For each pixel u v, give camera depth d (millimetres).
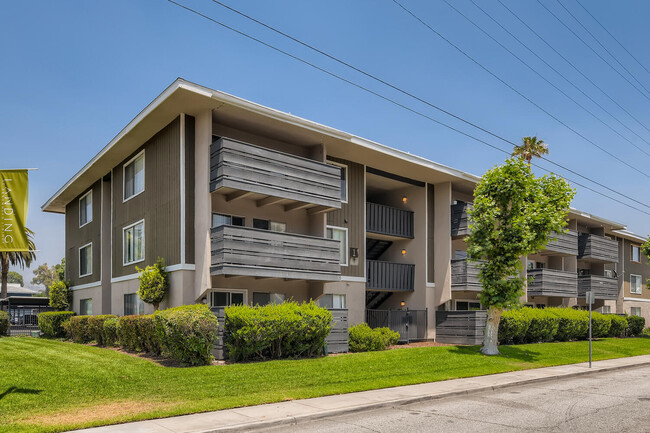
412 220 26500
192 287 18094
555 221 20438
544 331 27047
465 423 10398
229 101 17516
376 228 24641
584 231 39062
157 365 14922
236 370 14562
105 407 10805
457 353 20406
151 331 16344
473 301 27734
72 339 23438
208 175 17938
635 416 11094
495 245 21266
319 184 19828
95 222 26500
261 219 20219
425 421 10586
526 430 9805
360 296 23094
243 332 15781
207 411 10906
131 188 22500
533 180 20922
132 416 10141
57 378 12945
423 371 16453
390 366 16688
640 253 45312
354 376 14906
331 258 19797
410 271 25875
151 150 20766
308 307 17797
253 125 19375
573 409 11875
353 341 20172
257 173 18109
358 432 9648
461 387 14398
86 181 26719
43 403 10891
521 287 21047
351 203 23250
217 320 15844
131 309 21672
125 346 18625
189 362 15281
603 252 37406
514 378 16422
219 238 17250
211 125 18234
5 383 12328
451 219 26094
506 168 21016
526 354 21984
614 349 26594
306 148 21562
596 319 30766
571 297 34062
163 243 19359
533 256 34844
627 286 42969
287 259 18484
